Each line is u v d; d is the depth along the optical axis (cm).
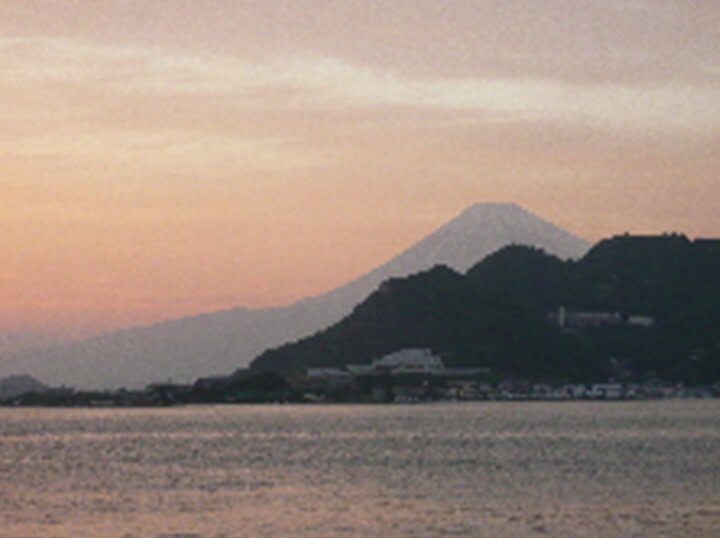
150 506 15975
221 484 18862
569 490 17575
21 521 14600
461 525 13962
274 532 13575
